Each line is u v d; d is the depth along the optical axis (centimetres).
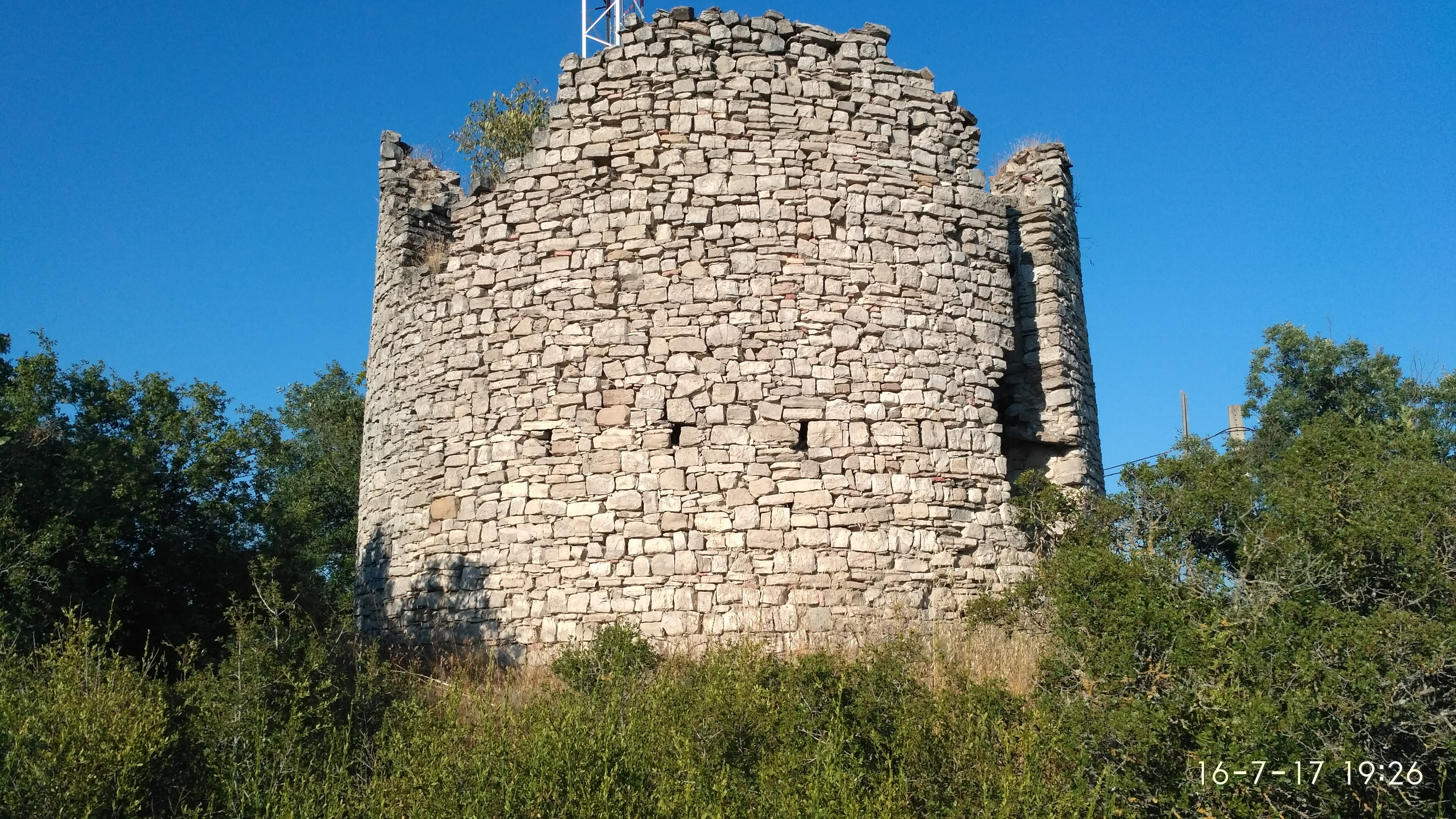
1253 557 1088
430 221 1761
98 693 988
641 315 1523
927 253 1585
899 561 1470
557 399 1523
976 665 1263
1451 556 1083
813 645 1410
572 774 922
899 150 1603
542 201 1588
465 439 1567
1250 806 902
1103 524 1345
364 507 1761
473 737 1066
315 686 1091
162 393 1909
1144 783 930
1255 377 2769
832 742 952
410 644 1554
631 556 1459
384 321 1756
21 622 1322
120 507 1565
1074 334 1806
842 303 1530
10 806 843
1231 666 961
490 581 1502
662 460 1478
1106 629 1026
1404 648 952
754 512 1459
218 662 1369
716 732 997
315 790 943
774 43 1591
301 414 3428
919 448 1516
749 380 1494
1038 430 1725
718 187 1545
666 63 1581
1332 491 1138
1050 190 1819
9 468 1491
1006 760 935
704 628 1425
